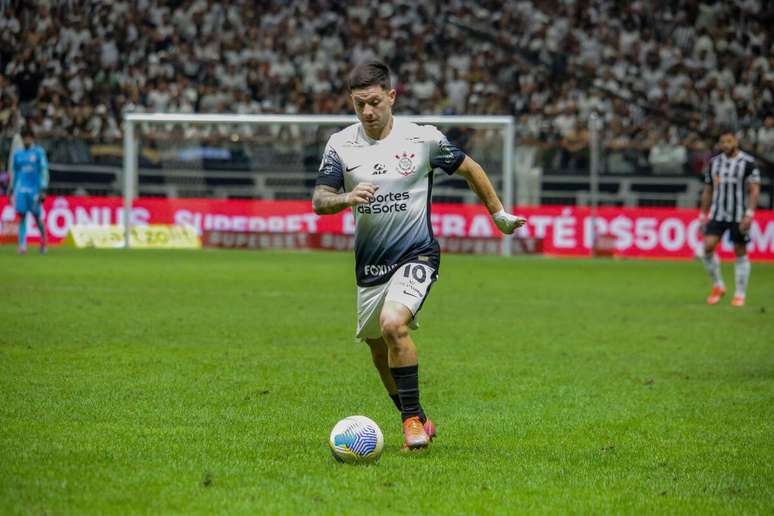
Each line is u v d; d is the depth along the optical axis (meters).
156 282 22.83
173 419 9.11
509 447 8.34
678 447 8.41
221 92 41.81
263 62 42.59
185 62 42.66
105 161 36.84
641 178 36.75
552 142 37.12
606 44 43.44
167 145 36.91
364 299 8.29
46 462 7.40
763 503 6.75
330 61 43.34
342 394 10.56
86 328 15.04
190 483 6.93
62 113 40.47
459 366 12.59
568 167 36.84
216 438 8.38
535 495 6.86
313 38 44.00
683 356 13.65
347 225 35.41
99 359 12.34
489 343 14.64
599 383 11.53
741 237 20.45
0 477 6.95
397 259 8.14
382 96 8.02
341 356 13.09
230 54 43.31
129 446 7.99
